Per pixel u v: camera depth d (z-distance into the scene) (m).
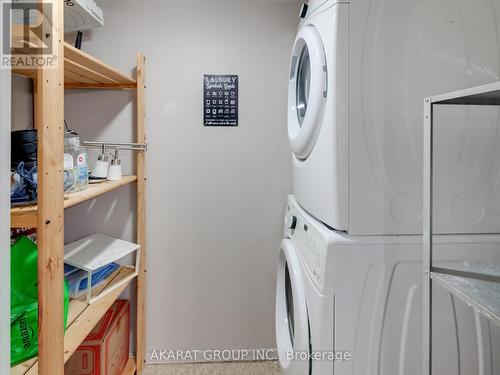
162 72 1.75
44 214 0.79
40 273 0.79
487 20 0.99
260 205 1.83
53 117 0.81
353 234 0.97
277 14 1.77
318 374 0.96
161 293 1.83
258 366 1.83
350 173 0.96
